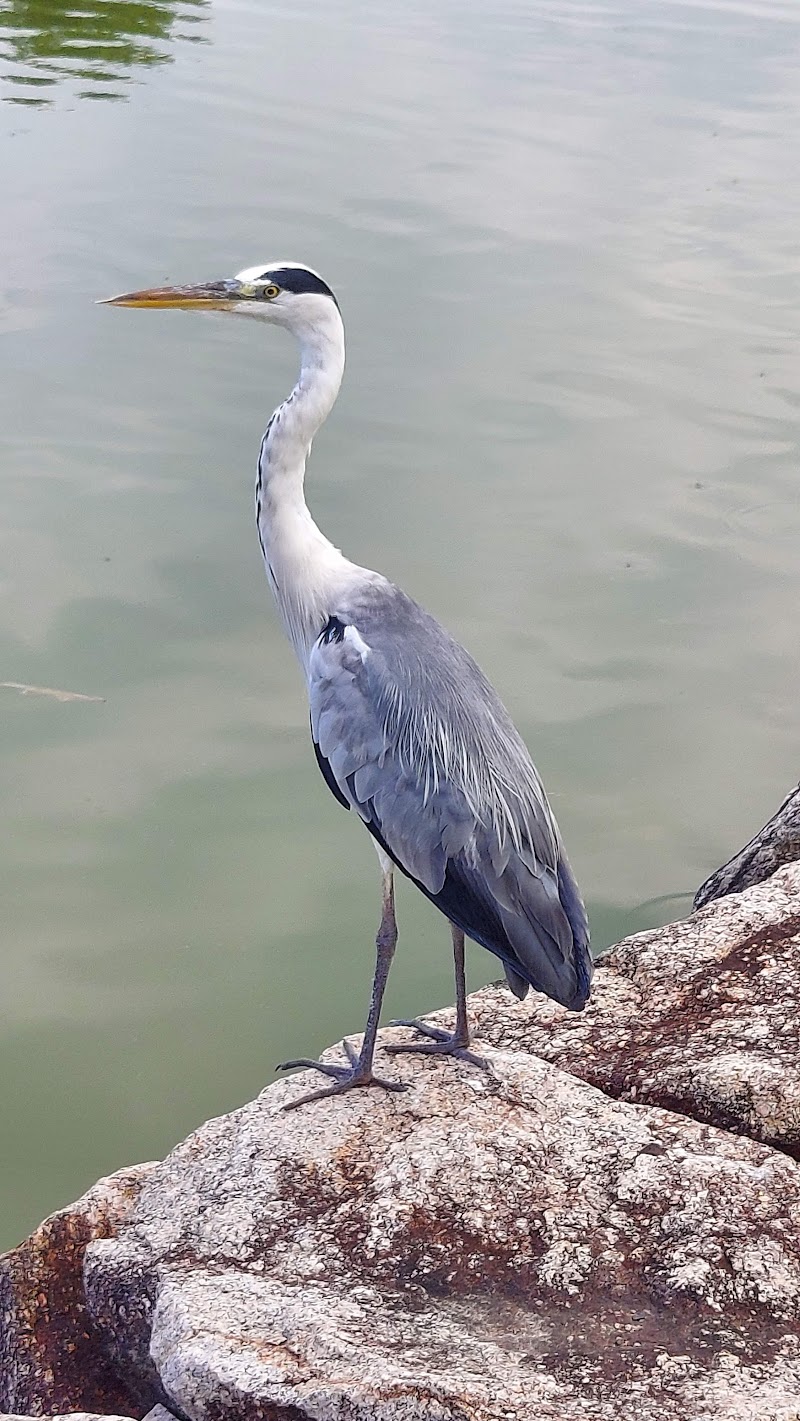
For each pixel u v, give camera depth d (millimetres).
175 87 18891
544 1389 3242
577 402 11125
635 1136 4137
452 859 4387
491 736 4500
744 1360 3408
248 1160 4152
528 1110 4266
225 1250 3842
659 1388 3289
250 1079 5848
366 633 4715
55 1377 3971
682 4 25078
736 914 5312
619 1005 4973
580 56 21328
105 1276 3861
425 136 17188
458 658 4711
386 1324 3494
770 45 22250
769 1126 4301
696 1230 3781
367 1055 4387
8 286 12234
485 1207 3877
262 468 5113
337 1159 4113
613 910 6742
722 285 13367
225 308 5012
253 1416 3271
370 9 24234
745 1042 4617
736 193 15688
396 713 4504
